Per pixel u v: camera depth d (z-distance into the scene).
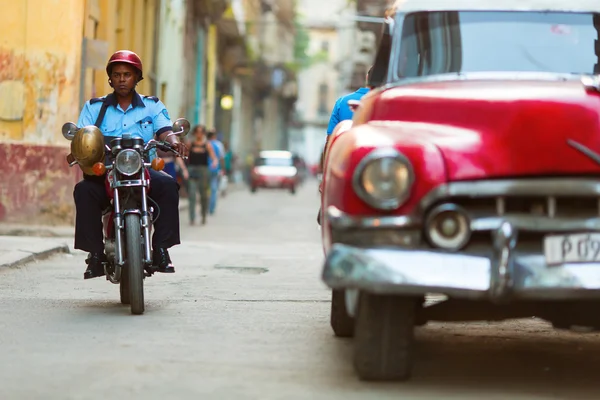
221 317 12.57
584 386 8.90
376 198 8.08
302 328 11.82
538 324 12.44
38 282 16.42
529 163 8.16
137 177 12.59
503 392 8.57
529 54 9.98
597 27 10.17
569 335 11.65
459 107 8.84
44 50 28.39
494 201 8.18
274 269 19.41
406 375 8.73
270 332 11.48
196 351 10.20
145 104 13.48
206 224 37.22
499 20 10.20
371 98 9.79
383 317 8.58
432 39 10.10
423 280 7.85
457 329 11.98
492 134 8.42
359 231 8.20
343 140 8.89
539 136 8.30
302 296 14.94
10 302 13.77
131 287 12.56
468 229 8.01
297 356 10.02
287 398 8.16
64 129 13.07
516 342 11.14
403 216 8.07
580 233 7.99
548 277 7.92
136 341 10.71
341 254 8.00
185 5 61.31
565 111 8.45
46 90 28.36
